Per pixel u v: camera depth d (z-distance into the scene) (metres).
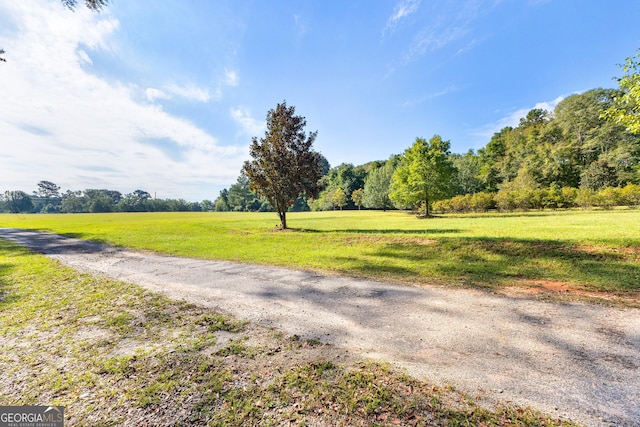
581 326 3.92
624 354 3.17
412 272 7.38
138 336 4.12
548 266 7.16
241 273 8.04
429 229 16.08
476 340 3.64
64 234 21.73
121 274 8.26
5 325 4.64
